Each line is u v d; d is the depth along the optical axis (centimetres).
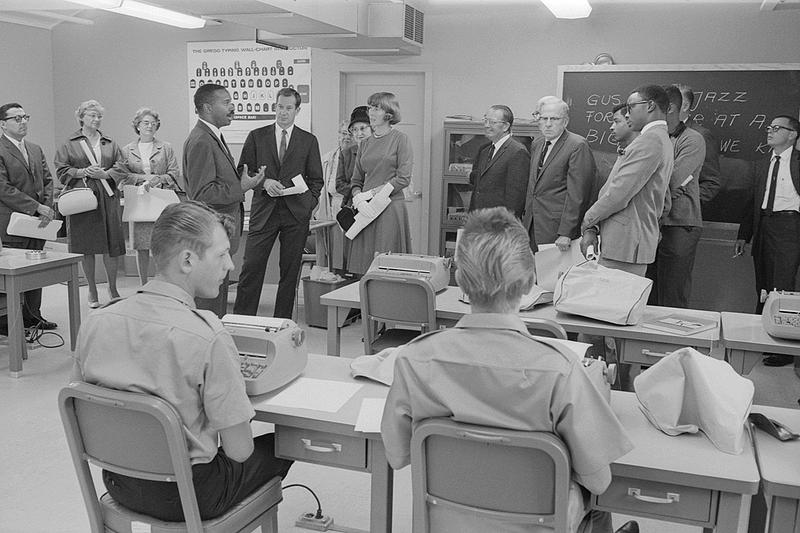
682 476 179
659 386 204
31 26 797
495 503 170
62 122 832
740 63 618
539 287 361
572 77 631
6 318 533
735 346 299
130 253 768
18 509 295
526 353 163
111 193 621
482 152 552
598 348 368
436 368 168
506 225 169
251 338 236
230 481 205
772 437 202
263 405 219
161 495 195
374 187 556
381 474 210
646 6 636
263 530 228
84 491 203
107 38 798
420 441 169
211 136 500
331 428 209
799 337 296
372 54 692
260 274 551
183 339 184
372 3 608
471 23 682
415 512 179
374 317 362
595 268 336
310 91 738
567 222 488
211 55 763
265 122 756
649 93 405
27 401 417
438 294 379
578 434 160
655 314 345
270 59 745
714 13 621
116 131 814
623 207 403
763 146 591
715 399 193
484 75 686
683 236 502
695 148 494
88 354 192
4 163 547
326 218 702
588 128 632
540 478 165
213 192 496
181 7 491
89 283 634
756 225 553
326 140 742
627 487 187
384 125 553
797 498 176
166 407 180
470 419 164
